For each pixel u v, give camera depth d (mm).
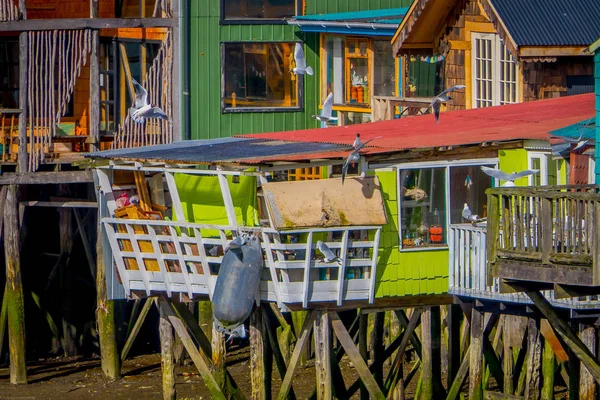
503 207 40875
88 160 50812
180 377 60719
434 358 50062
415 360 59938
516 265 40531
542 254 39844
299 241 46250
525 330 48719
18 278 59125
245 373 61406
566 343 42344
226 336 61812
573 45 54969
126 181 51375
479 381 45719
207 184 48750
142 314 62594
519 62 56094
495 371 47781
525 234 42344
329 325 46250
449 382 49312
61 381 60250
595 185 41781
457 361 49375
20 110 59594
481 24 60125
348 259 46094
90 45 60469
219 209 48781
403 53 62062
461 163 47594
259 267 45812
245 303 45688
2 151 60406
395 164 46969
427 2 59719
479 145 47406
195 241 47125
